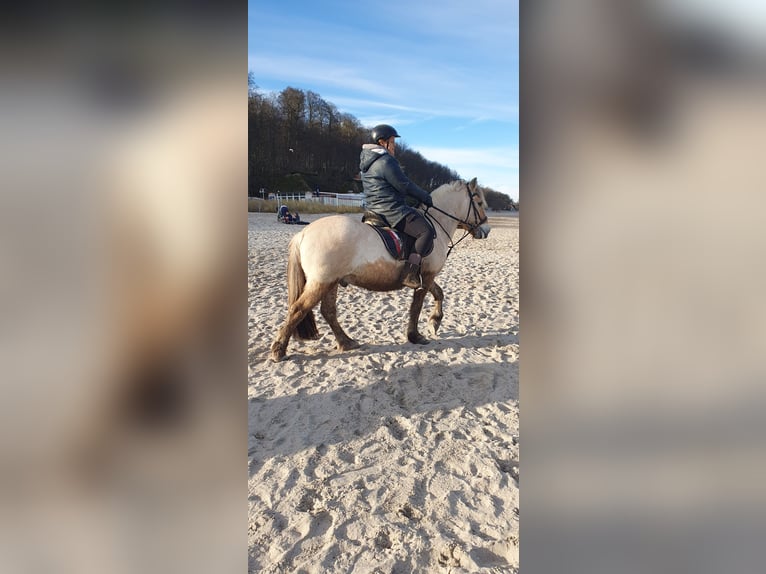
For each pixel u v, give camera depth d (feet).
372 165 17.31
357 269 16.71
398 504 9.85
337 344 18.94
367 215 17.76
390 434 12.62
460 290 29.48
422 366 17.17
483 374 16.47
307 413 13.70
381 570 8.09
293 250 17.11
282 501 9.89
